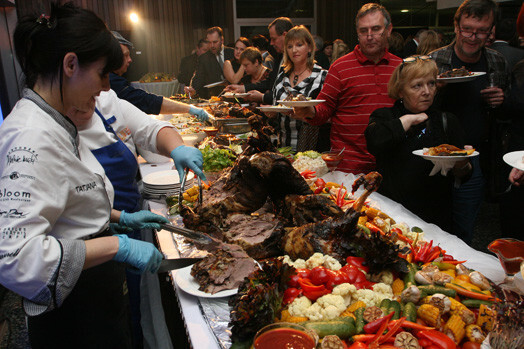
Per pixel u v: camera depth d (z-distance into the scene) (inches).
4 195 46.5
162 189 109.3
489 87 116.1
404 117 92.9
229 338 54.1
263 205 80.7
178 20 416.5
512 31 165.8
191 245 78.9
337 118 133.4
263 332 48.0
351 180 107.3
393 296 57.9
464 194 119.3
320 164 106.1
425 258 68.2
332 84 129.0
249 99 187.8
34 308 48.2
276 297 54.7
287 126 153.8
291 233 68.9
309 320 54.1
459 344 52.8
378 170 103.1
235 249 66.9
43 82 52.3
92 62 51.1
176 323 97.1
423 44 178.7
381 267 62.2
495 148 124.6
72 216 56.0
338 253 64.8
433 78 91.0
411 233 77.4
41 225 47.6
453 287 57.9
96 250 51.8
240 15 424.2
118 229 69.5
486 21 109.8
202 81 292.2
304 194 73.7
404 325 50.5
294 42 146.9
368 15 118.1
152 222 70.6
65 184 52.1
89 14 51.5
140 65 403.5
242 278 63.4
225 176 80.4
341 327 50.7
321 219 70.7
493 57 119.6
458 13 114.7
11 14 166.9
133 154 94.4
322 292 57.7
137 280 106.2
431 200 96.6
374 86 124.6
